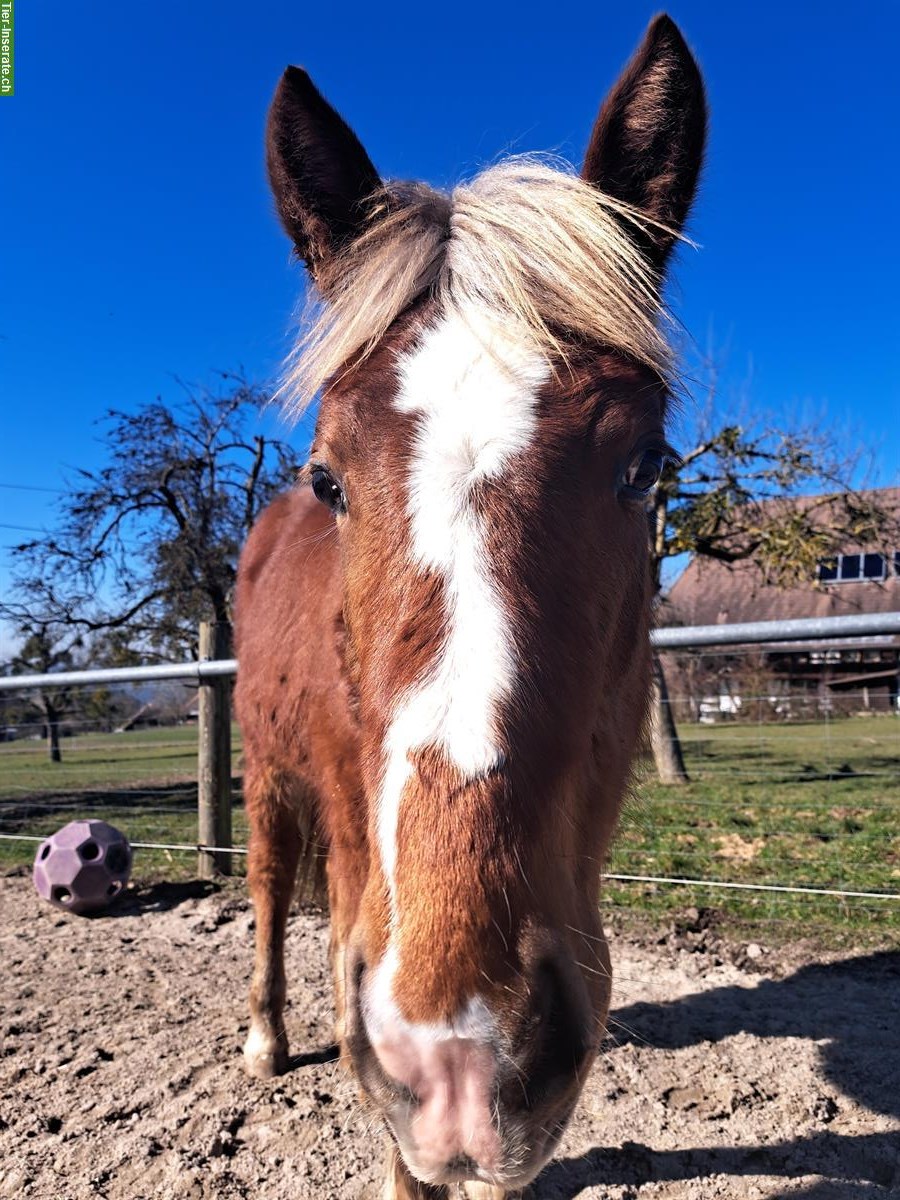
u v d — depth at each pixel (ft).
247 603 10.70
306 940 13.89
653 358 5.40
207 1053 9.93
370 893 4.22
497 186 6.07
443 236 5.61
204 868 17.62
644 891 15.35
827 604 83.10
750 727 51.39
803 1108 8.36
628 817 7.82
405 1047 3.74
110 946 13.85
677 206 6.31
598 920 5.38
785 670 58.95
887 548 34.17
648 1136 7.97
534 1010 3.80
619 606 5.11
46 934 14.56
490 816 3.84
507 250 5.23
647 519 6.31
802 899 14.74
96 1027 10.76
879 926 13.33
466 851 3.78
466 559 4.28
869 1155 7.61
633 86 6.13
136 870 18.30
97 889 15.34
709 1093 8.72
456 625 4.16
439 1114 3.69
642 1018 10.48
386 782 4.14
